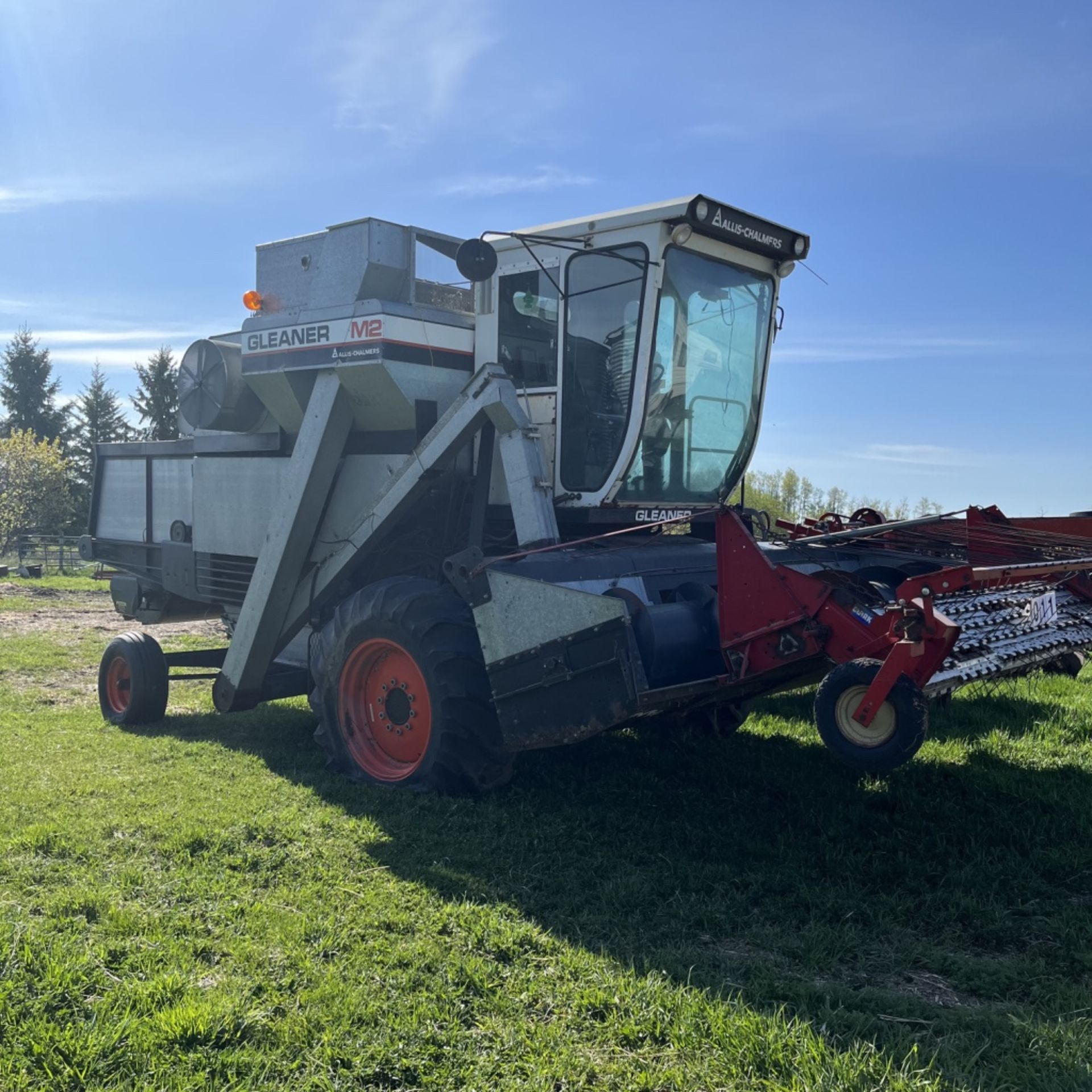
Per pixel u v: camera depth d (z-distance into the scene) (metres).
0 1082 2.82
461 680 5.55
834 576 4.86
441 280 7.14
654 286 6.06
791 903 4.17
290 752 6.83
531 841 4.85
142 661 7.80
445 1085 2.82
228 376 7.62
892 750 4.16
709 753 6.53
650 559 6.11
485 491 6.36
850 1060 2.87
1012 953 3.76
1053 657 5.79
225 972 3.49
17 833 4.93
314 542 7.26
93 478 10.19
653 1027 3.10
